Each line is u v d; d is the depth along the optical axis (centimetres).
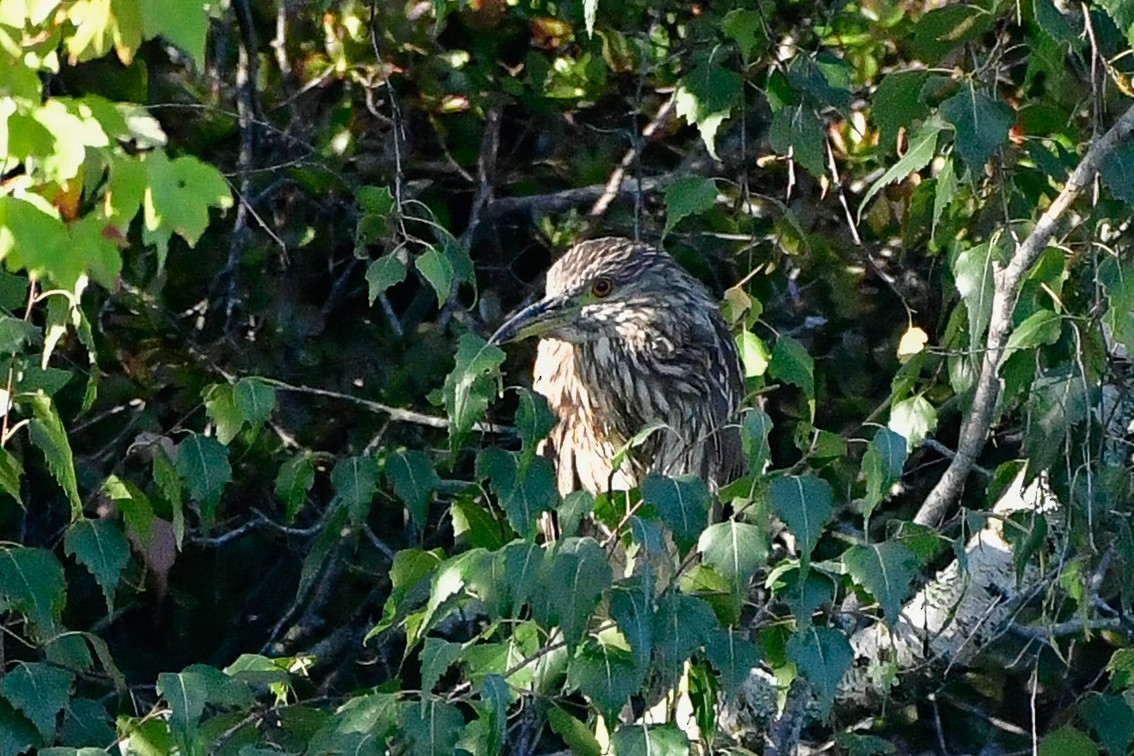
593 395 1033
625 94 1062
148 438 737
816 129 802
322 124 1054
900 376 751
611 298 1007
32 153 550
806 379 749
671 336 1016
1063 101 839
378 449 928
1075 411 716
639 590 620
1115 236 805
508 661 668
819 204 1014
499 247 1105
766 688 819
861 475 750
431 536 1034
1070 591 748
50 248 560
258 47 1071
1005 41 812
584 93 1022
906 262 1044
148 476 1025
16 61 546
